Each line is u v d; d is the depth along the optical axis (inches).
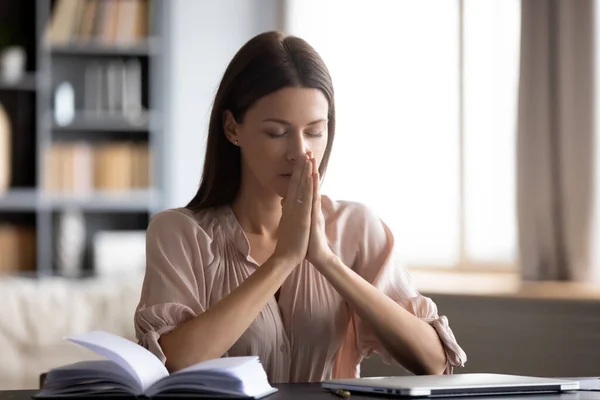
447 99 242.8
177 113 300.2
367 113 261.6
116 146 297.9
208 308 93.3
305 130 90.7
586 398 72.2
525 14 197.6
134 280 163.2
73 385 72.4
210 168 97.3
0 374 143.7
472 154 235.1
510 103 227.0
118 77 296.7
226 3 300.5
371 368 127.9
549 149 195.5
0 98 307.0
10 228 296.4
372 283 99.3
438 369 92.7
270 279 87.8
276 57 89.9
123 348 74.3
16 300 147.9
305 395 72.9
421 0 248.8
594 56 189.8
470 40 235.1
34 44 305.7
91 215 313.0
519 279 199.6
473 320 144.4
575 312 136.5
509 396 73.2
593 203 190.2
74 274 291.9
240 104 91.4
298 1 283.0
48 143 294.5
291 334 94.3
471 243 235.9
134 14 296.7
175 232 94.0
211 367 70.9
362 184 261.9
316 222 90.6
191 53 300.2
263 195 96.3
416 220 249.6
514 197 210.7
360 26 264.4
